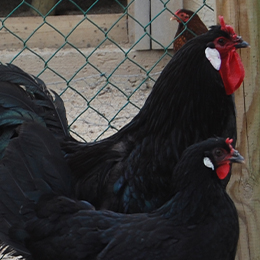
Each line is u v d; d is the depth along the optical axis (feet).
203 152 4.83
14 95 5.50
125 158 5.22
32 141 5.08
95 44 10.04
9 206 4.99
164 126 5.13
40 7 11.00
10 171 5.01
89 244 4.86
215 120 5.15
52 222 4.94
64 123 5.62
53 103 5.64
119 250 4.79
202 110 5.10
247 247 5.47
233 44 5.04
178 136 5.13
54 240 4.91
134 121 5.28
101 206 5.21
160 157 5.13
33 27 9.95
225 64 5.07
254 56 5.26
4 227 4.99
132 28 9.82
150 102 5.19
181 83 5.08
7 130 5.43
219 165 4.84
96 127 7.75
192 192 4.81
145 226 4.83
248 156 5.37
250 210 5.43
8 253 5.70
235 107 5.27
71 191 5.13
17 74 5.59
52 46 10.03
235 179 5.40
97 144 5.33
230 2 5.24
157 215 4.90
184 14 8.30
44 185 5.03
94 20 10.01
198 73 5.06
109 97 8.79
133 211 5.17
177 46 8.53
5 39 9.94
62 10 11.73
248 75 5.28
